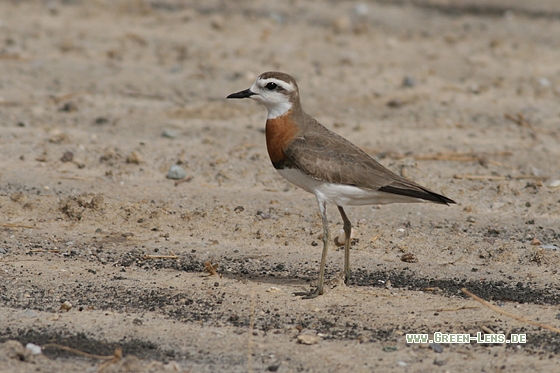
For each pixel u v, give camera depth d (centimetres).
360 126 1820
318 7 2917
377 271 1152
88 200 1357
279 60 2288
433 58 2361
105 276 1108
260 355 891
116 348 895
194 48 2358
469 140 1753
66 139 1631
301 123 1102
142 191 1433
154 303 1025
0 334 923
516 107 1986
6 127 1712
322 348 912
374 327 970
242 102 1977
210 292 1062
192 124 1811
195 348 904
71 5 2741
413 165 1553
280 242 1252
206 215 1323
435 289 1090
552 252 1192
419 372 861
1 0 2759
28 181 1445
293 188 1487
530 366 877
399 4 3012
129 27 2533
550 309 1027
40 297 1034
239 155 1612
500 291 1085
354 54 2373
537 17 2872
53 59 2192
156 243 1231
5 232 1244
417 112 1938
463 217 1362
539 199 1443
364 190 1051
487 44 2520
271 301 1040
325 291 1073
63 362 860
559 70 2286
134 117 1825
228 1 2958
